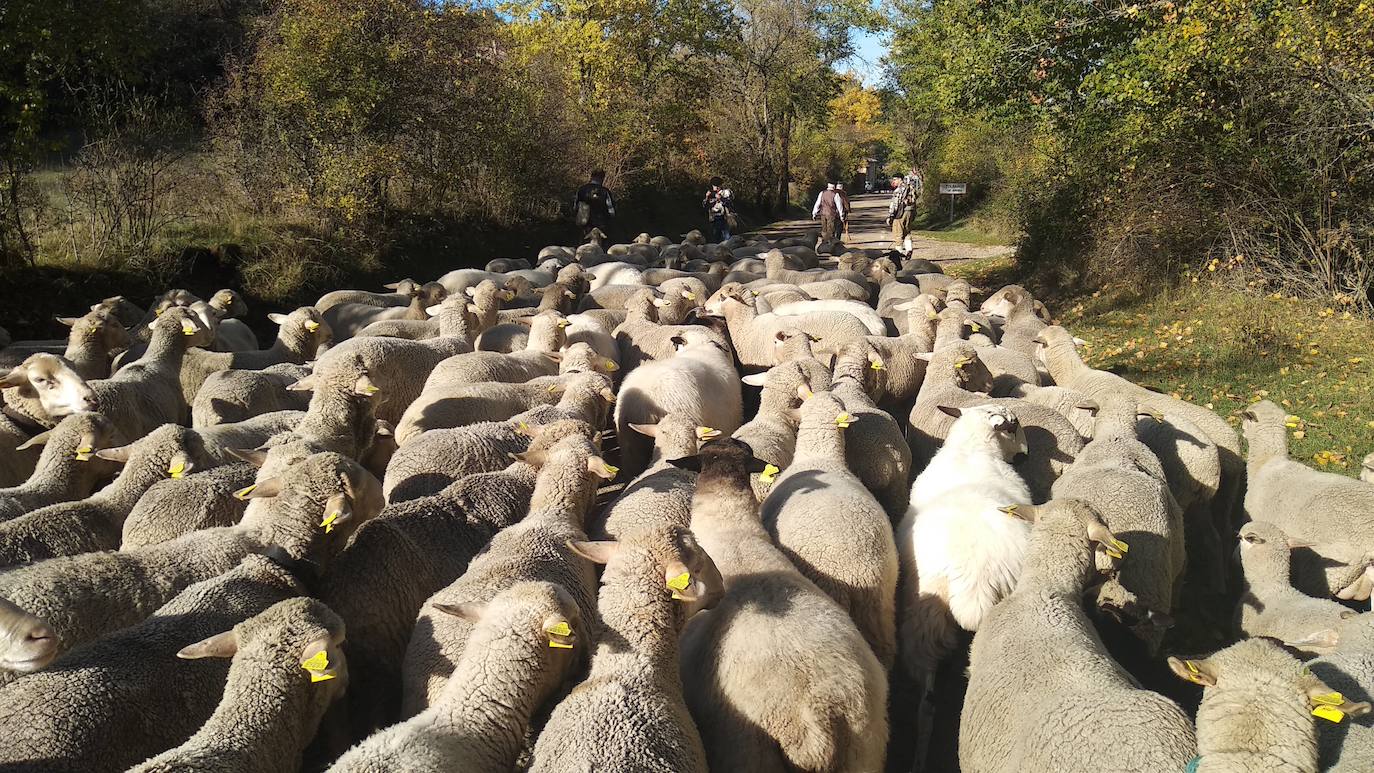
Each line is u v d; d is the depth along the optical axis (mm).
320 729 4562
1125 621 5898
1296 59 14086
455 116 22984
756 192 47875
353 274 18484
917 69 35062
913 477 8438
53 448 6383
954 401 8289
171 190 17391
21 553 5266
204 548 5074
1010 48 18500
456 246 22844
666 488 6152
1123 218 17078
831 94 49219
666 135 40594
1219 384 10852
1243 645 3787
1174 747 3711
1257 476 7480
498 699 4004
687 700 4367
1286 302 13641
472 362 9062
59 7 13984
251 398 8594
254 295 15992
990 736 4422
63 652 4461
